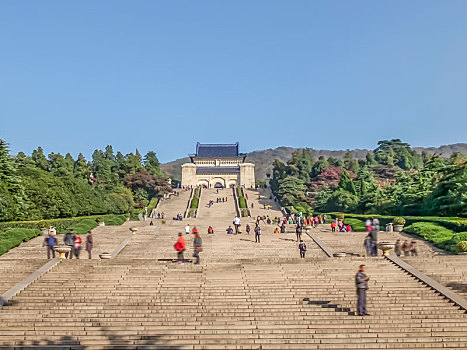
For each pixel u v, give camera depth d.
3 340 20.28
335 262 31.14
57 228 58.75
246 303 24.28
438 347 19.88
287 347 19.72
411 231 50.00
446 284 26.44
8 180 57.22
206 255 42.53
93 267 29.58
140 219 89.12
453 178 61.34
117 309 23.41
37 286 26.64
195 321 22.06
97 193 86.06
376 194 82.56
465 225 47.06
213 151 172.50
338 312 22.88
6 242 42.44
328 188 115.62
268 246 46.16
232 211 105.00
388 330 21.06
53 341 20.19
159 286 26.67
